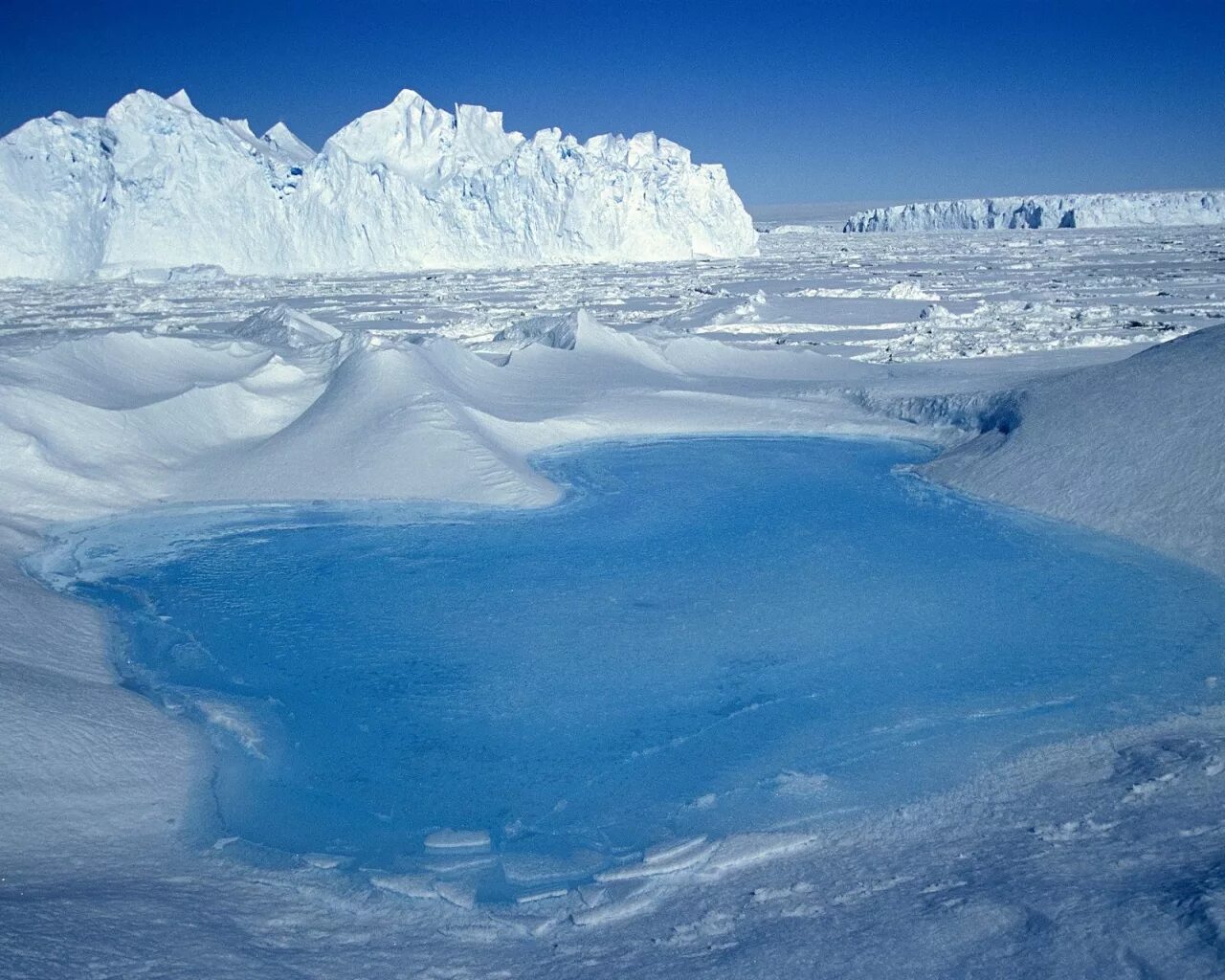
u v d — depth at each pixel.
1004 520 14.86
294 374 21.64
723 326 37.69
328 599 12.37
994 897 6.09
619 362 26.23
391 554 13.95
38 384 17.78
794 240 121.19
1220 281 47.75
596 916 6.54
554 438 20.00
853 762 8.47
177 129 63.72
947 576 12.71
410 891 6.91
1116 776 7.75
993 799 7.66
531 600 12.31
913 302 44.41
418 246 72.12
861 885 6.55
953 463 17.56
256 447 18.14
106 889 6.47
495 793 8.26
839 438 20.38
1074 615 11.32
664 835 7.60
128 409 17.80
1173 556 12.83
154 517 15.40
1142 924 5.50
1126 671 9.90
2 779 7.54
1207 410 15.11
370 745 9.03
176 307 46.25
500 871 7.21
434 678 10.30
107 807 7.69
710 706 9.60
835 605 11.93
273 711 9.62
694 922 6.32
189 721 9.34
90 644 10.84
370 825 7.81
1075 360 27.44
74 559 13.66
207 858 7.25
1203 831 6.69
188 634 11.36
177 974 5.46
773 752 8.71
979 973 5.38
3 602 10.94
